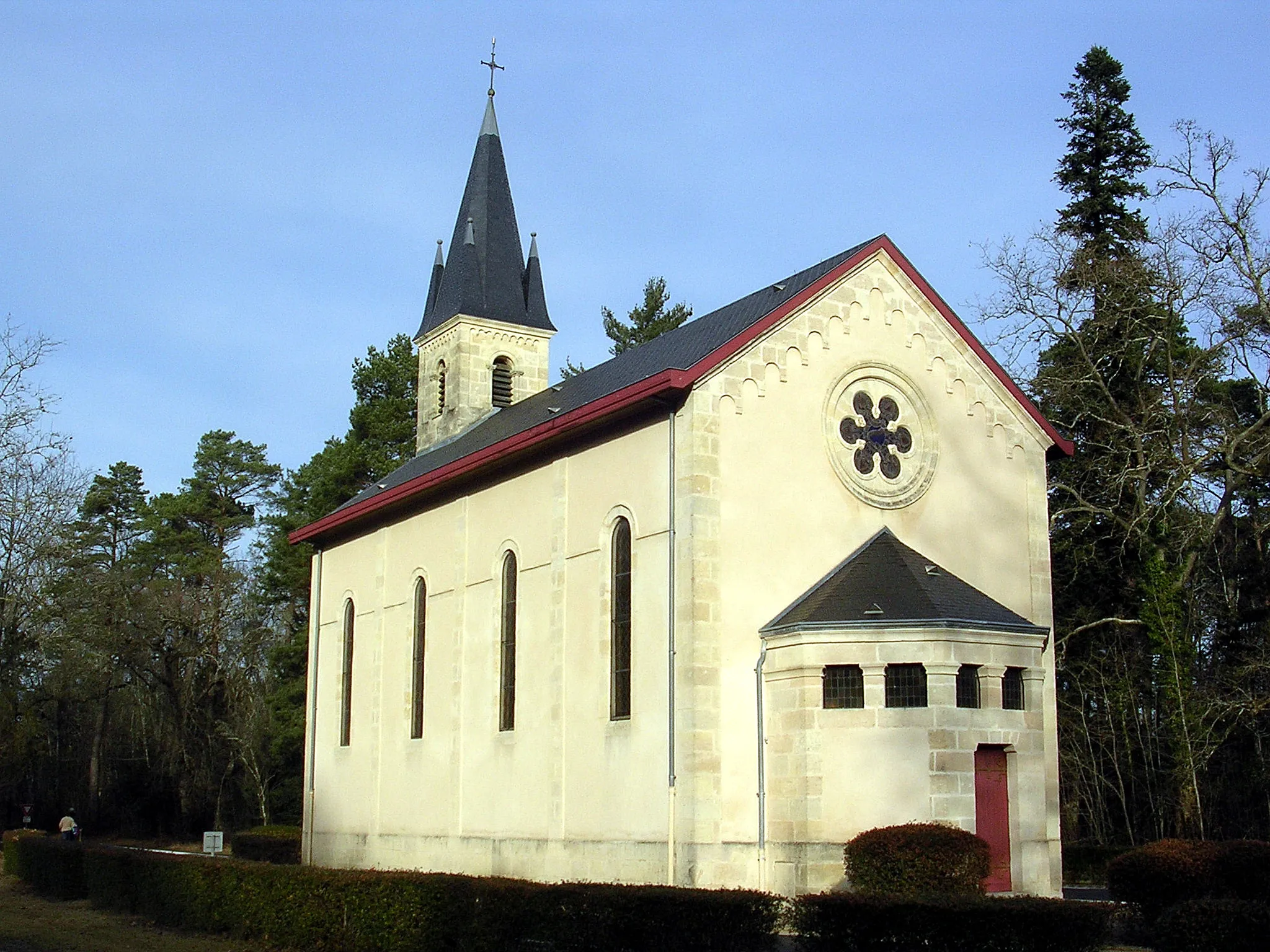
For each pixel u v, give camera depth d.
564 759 27.88
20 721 58.22
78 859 31.02
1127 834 39.59
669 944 16.80
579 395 34.38
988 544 29.38
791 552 26.06
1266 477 38.78
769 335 26.66
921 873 21.02
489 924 18.20
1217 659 38.81
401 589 36.72
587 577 27.95
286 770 65.88
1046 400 41.44
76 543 51.03
